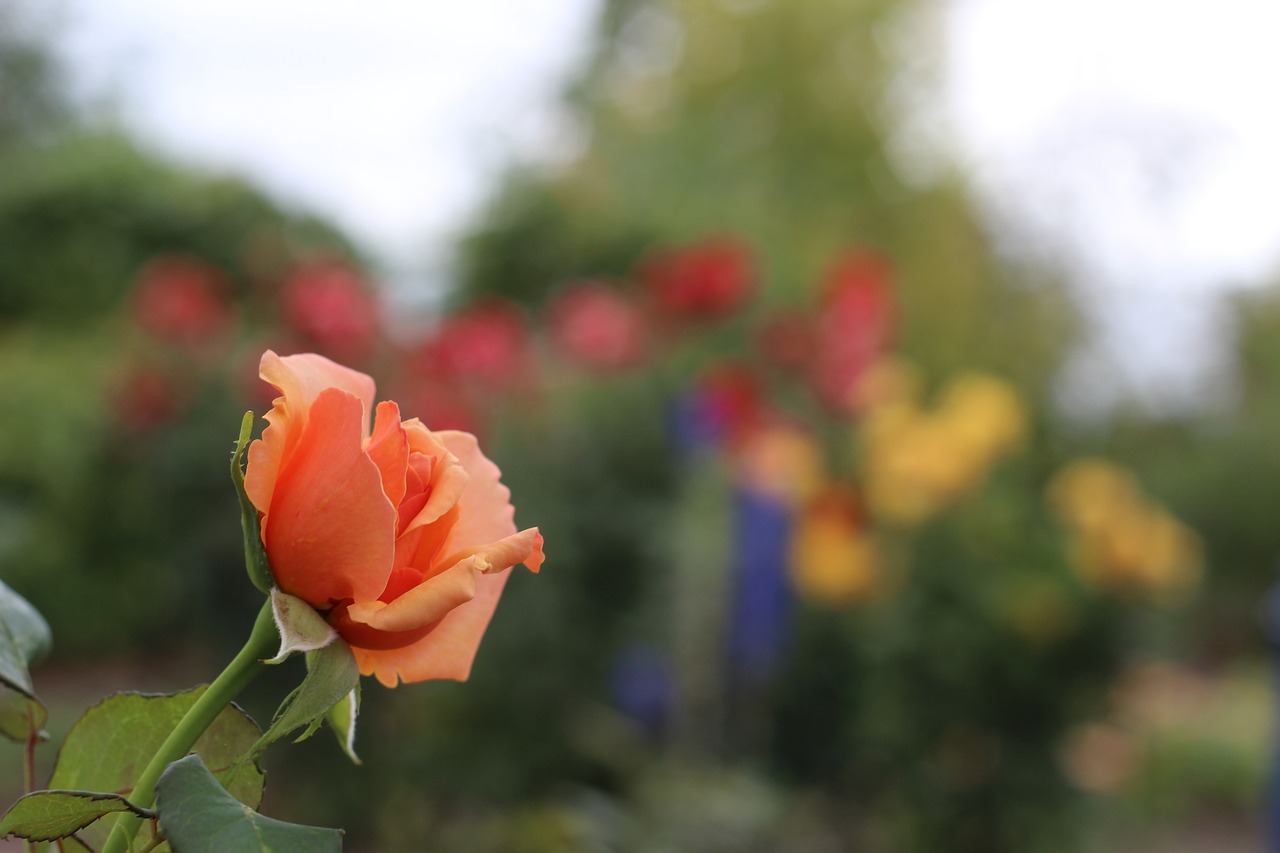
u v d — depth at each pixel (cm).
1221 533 1034
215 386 395
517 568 347
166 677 617
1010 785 379
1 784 387
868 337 420
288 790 346
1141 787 563
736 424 385
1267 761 619
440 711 346
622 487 368
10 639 69
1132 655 383
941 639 374
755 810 319
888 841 407
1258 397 1101
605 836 255
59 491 654
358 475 57
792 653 442
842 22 1232
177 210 819
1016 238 1027
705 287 391
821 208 1190
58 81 1077
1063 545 379
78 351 729
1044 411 561
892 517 398
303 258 436
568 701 349
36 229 808
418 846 316
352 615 57
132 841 57
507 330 365
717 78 1239
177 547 389
